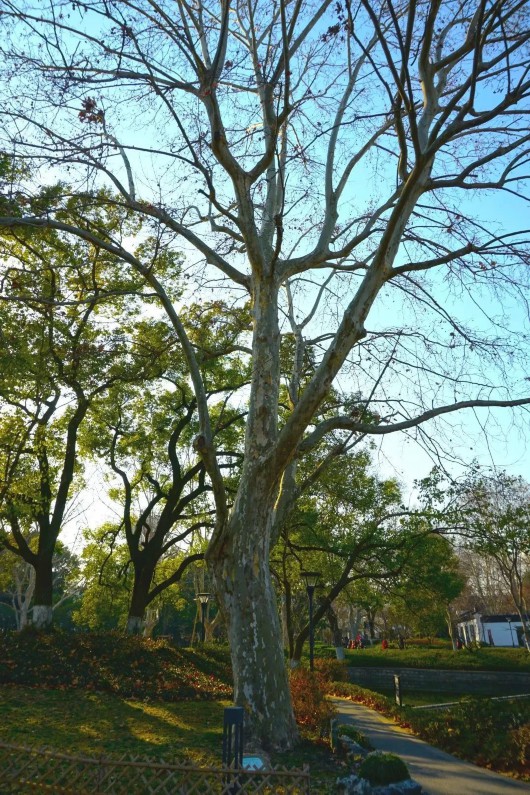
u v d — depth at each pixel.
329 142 13.55
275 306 11.43
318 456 20.08
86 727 11.29
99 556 30.62
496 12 8.84
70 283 17.69
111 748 9.40
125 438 23.62
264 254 11.91
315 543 23.83
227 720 6.08
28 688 15.36
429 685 33.97
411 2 8.11
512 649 41.28
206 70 10.39
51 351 16.72
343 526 23.28
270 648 9.55
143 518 24.67
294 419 9.74
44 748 5.70
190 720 12.76
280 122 10.40
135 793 5.41
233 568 9.92
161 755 8.85
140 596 23.52
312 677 14.66
